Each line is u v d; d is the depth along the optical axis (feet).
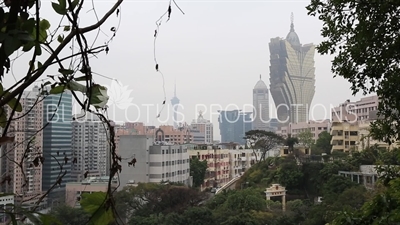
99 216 90.79
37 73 80.48
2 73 74.74
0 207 68.33
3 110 88.22
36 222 67.87
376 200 314.35
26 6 77.20
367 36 329.52
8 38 70.85
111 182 94.07
